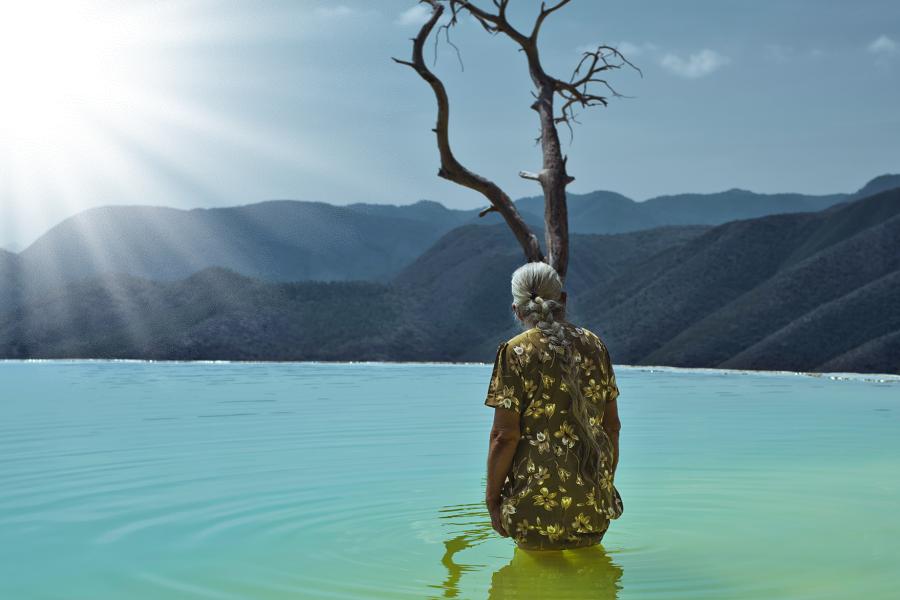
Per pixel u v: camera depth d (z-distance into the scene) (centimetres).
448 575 258
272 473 469
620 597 235
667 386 1520
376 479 449
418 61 678
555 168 721
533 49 742
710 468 506
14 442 619
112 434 679
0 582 251
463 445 611
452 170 700
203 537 311
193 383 1552
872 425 802
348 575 258
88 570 264
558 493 280
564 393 285
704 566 269
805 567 268
